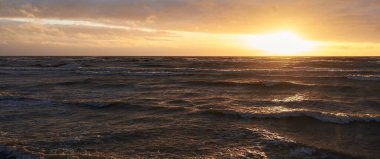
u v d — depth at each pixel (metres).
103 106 14.69
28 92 20.05
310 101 16.14
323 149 8.45
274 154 8.12
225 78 29.45
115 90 21.14
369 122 11.16
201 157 7.96
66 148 8.62
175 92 20.08
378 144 8.86
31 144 8.92
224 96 18.27
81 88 22.16
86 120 12.03
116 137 9.68
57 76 32.03
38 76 32.12
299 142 9.05
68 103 15.41
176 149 8.59
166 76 31.62
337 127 10.67
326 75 30.80
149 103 15.63
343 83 24.17
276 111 12.95
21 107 14.55
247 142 9.13
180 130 10.47
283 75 31.17
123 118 12.34
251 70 37.19
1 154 7.99
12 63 60.06
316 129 10.46
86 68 44.44
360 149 8.45
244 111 12.95
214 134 9.98
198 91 20.53
